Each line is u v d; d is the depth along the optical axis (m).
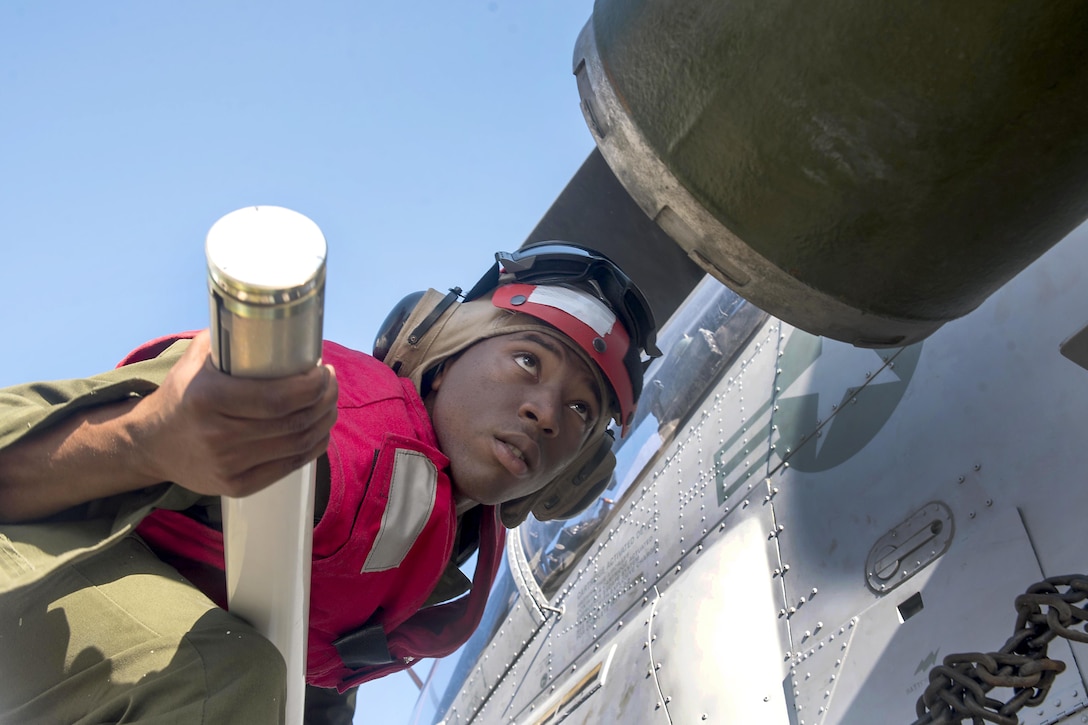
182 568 1.33
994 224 1.13
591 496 2.11
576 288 1.87
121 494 1.13
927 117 1.05
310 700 1.93
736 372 2.34
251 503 0.94
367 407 1.56
